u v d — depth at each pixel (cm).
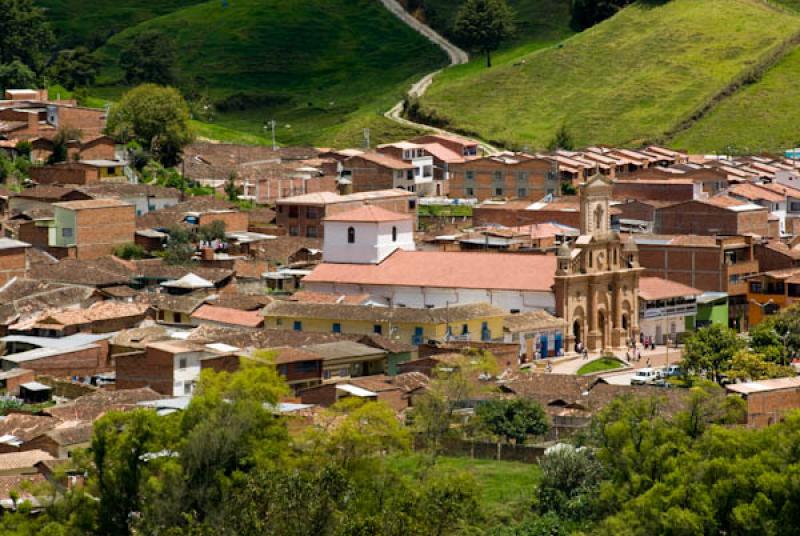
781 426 17475
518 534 17312
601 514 17500
